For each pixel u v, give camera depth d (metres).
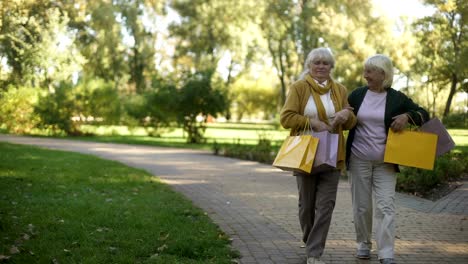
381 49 42.00
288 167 4.58
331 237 6.05
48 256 4.72
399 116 4.82
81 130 34.16
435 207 8.09
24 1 30.38
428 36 40.06
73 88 33.50
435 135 4.74
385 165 4.93
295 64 51.78
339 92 4.94
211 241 5.49
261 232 6.21
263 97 72.75
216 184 10.99
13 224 5.93
